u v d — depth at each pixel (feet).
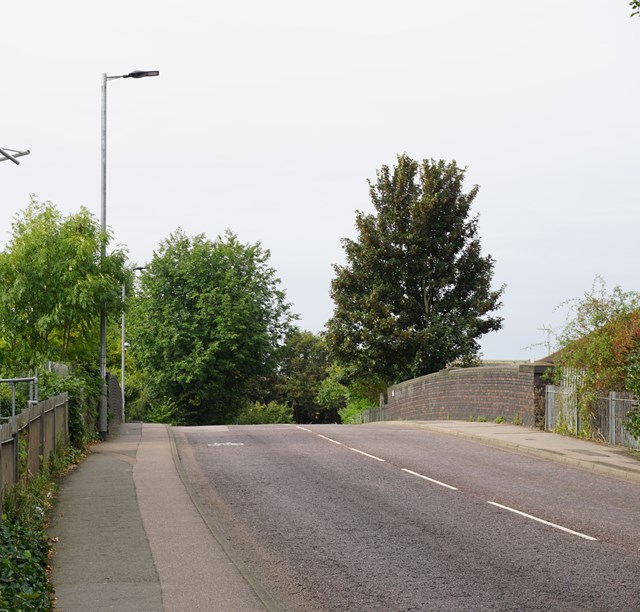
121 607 27.35
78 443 71.72
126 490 51.96
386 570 32.86
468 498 49.75
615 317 80.84
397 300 168.45
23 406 60.54
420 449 76.59
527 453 73.82
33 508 40.91
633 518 43.73
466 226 170.19
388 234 168.45
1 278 89.76
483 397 112.06
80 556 34.71
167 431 97.40
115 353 221.46
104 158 91.50
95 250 91.04
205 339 197.88
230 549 36.11
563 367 87.20
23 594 26.09
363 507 46.75
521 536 39.01
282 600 29.04
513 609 27.61
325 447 77.97
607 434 78.48
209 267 200.54
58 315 87.15
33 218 92.48
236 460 68.64
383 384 186.80
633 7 58.65
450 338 161.27
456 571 32.63
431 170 168.66
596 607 27.76
